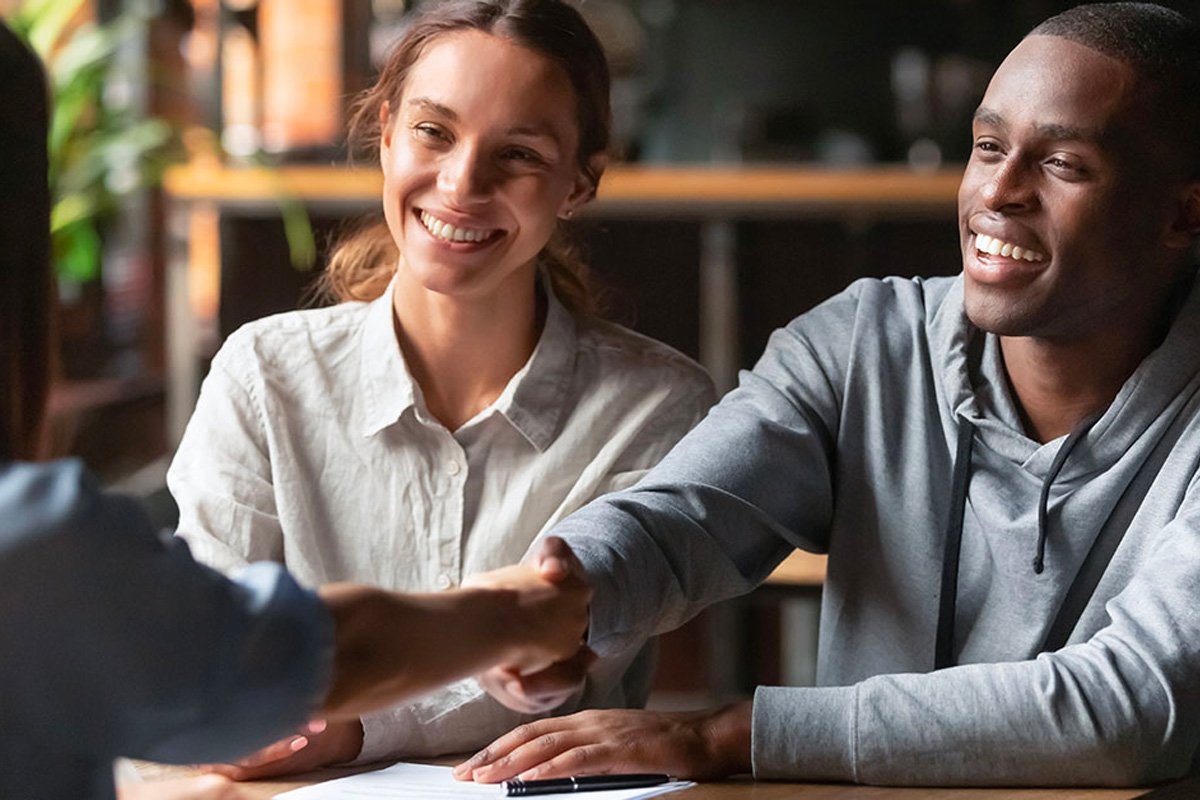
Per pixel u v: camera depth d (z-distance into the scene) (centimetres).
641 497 193
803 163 676
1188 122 189
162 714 112
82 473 110
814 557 267
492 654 138
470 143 199
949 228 529
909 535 202
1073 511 193
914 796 168
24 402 124
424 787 174
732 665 470
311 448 213
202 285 654
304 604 119
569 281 229
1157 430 191
